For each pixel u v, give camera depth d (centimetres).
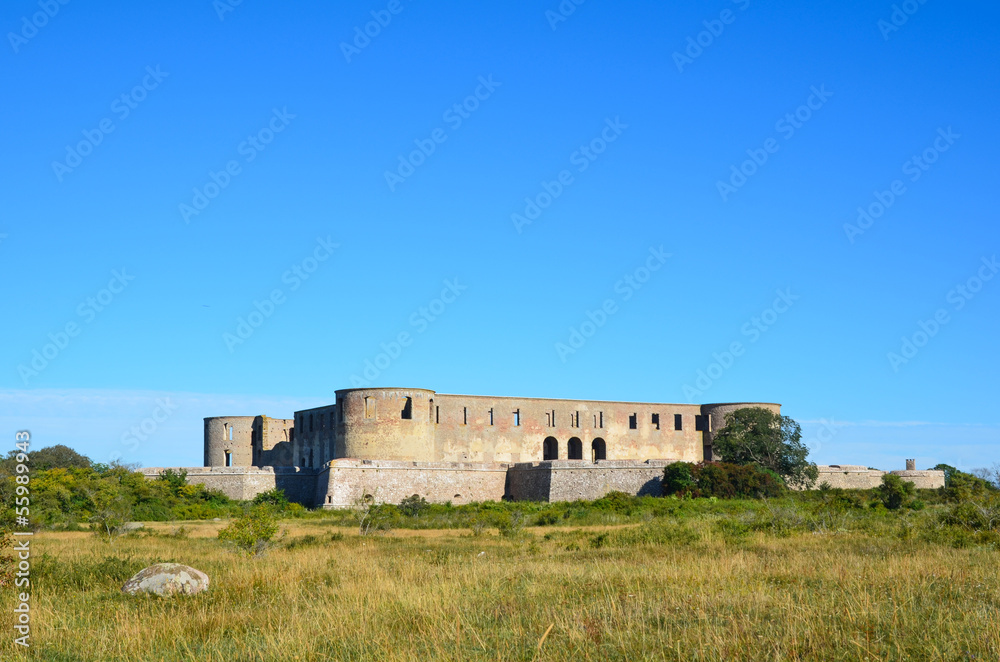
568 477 9256
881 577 2322
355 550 3984
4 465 8825
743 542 3978
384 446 9619
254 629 1938
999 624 1664
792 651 1553
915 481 11644
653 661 1544
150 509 7825
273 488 9425
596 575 2556
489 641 1736
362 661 1633
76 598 2358
